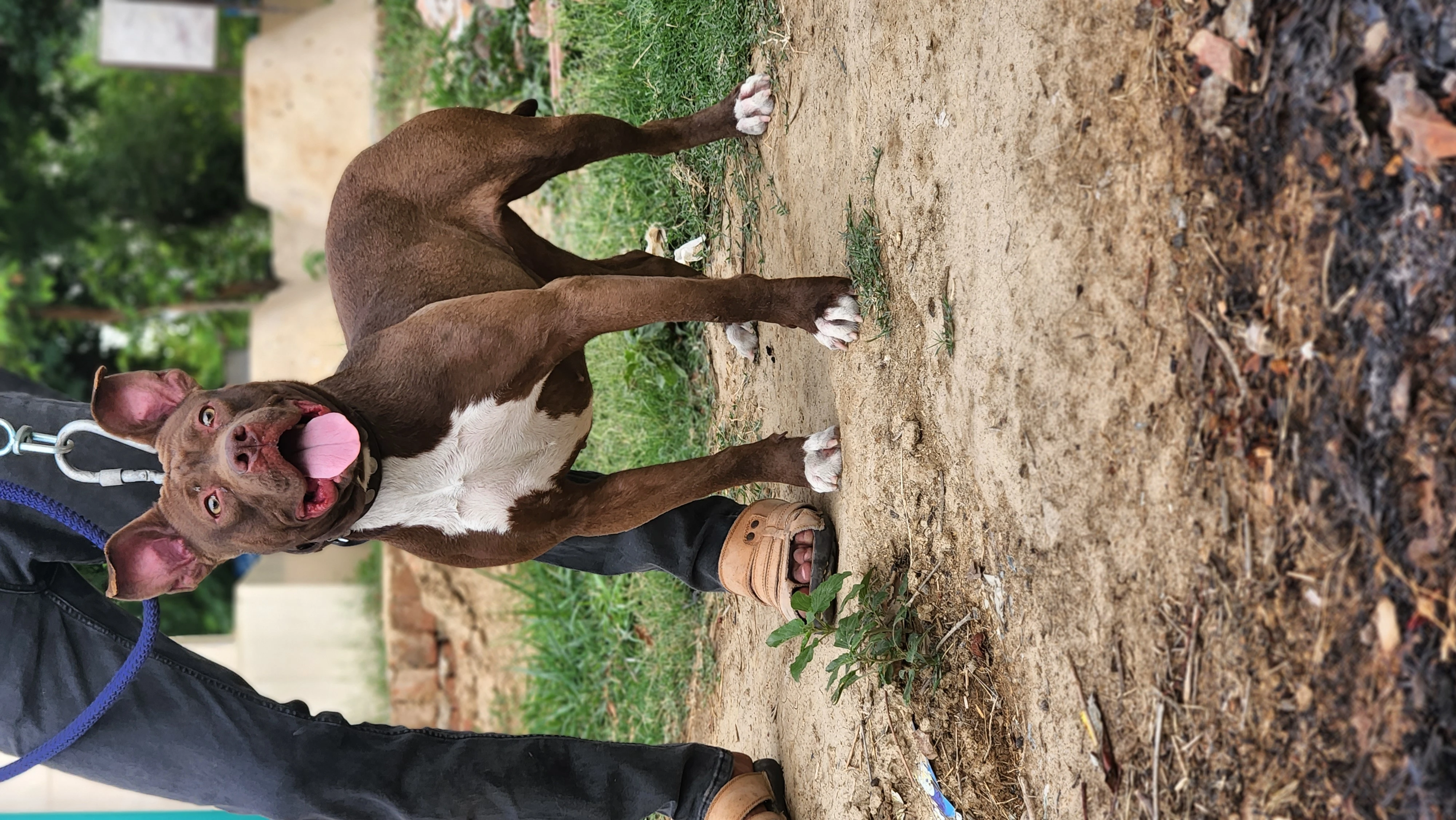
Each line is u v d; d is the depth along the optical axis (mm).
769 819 3859
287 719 3684
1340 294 1842
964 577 2896
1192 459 2113
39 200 15930
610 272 4426
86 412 3711
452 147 3861
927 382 3045
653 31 4961
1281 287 1944
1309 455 1883
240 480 2951
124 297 16672
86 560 3611
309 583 11797
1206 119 2082
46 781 8477
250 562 14883
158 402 3277
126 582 3137
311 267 13984
